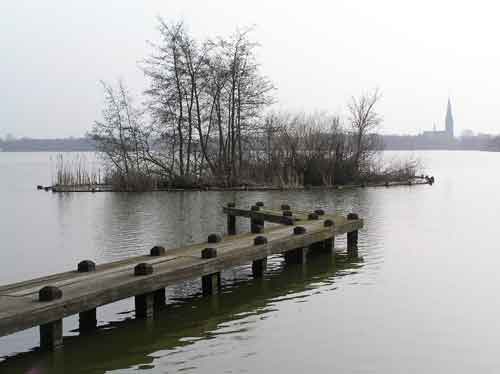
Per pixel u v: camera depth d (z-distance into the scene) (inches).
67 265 668.7
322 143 1733.5
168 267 470.9
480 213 1093.8
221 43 1664.6
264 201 1317.7
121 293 414.3
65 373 350.0
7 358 375.2
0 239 844.0
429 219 1010.7
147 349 387.9
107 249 761.0
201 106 1685.5
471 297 510.0
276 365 360.8
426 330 425.4
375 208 1176.2
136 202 1316.4
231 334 416.5
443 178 2121.1
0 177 2337.6
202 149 1697.8
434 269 618.8
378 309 474.9
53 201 1349.7
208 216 1076.5
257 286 553.3
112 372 350.3
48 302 371.6
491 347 393.7
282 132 1737.2
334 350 385.7
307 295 519.2
